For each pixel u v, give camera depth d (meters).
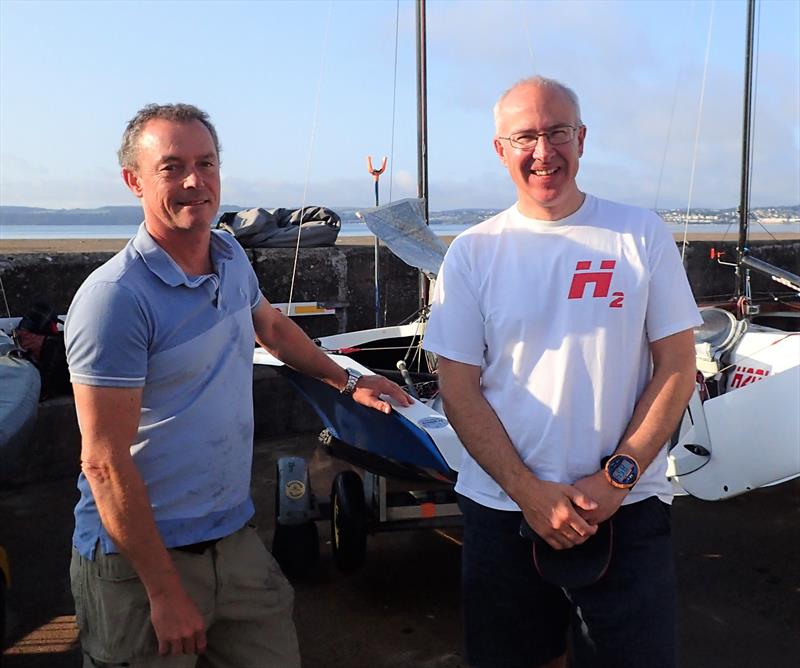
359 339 4.84
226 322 1.93
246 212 6.61
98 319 1.72
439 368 2.05
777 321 5.66
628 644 1.88
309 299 6.49
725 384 3.87
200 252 1.94
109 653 1.88
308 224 6.79
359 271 6.67
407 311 6.88
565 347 1.88
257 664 2.05
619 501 1.84
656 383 1.91
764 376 3.69
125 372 1.74
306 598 3.58
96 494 1.75
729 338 3.87
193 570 1.92
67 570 3.83
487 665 2.06
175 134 1.82
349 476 3.66
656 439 1.86
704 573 3.79
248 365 2.04
